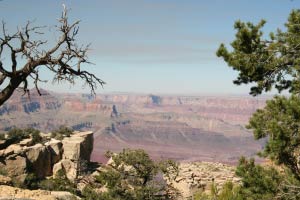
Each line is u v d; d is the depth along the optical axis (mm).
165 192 40688
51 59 17359
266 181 13398
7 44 16812
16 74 17203
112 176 35781
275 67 13961
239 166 14156
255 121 13164
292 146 12547
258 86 14484
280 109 12812
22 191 18219
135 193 35031
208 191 39406
